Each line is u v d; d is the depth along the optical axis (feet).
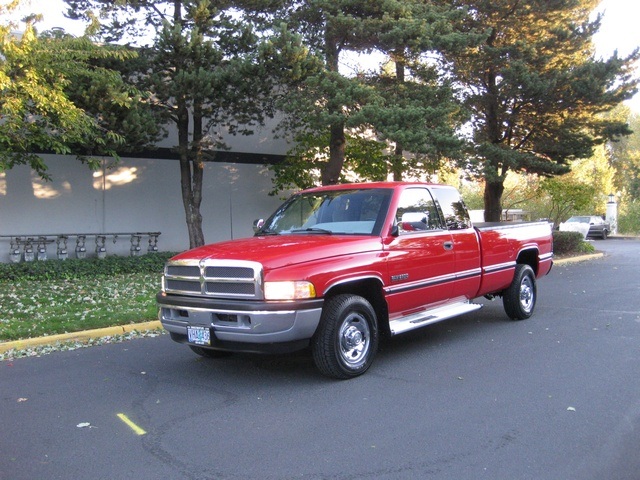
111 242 53.83
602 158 130.72
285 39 41.83
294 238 20.76
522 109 65.00
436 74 49.42
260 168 62.03
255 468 12.89
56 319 28.96
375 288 20.61
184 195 49.98
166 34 40.86
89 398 18.26
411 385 18.97
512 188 101.76
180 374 20.94
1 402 17.97
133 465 13.17
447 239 23.81
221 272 18.34
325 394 18.13
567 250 75.92
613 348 23.84
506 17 61.87
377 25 45.01
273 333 17.53
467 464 12.98
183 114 46.98
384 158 56.90
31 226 49.80
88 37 35.32
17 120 30.63
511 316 30.07
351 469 12.78
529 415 16.06
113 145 40.42
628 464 12.96
